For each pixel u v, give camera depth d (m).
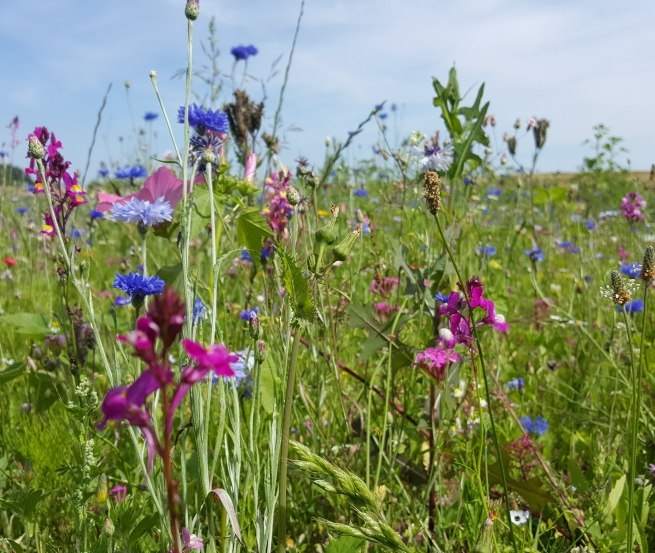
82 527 1.73
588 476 2.55
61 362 2.51
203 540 1.43
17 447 2.46
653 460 2.48
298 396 2.59
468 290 1.90
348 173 6.96
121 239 6.10
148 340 0.89
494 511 1.89
